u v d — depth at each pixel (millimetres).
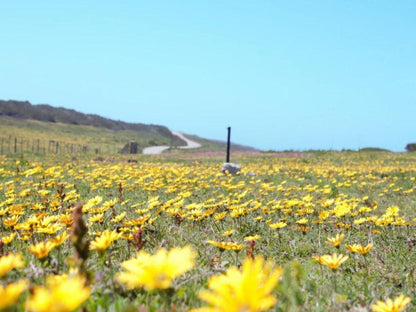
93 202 5559
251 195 11883
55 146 81438
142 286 2625
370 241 6113
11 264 2332
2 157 25984
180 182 13117
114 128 139875
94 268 3125
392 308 1844
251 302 1076
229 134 26578
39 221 4168
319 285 3727
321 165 29656
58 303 1022
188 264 1450
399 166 28078
